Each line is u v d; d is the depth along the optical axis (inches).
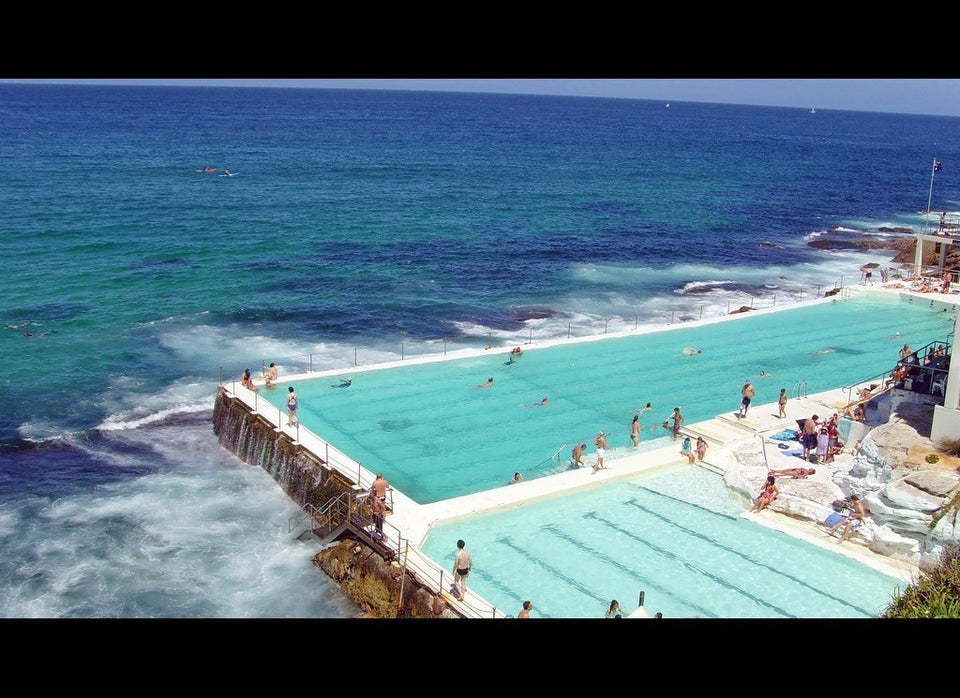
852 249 2295.8
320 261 1930.4
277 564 763.4
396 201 2827.3
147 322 1457.9
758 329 1362.0
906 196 3508.9
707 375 1132.5
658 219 2667.3
